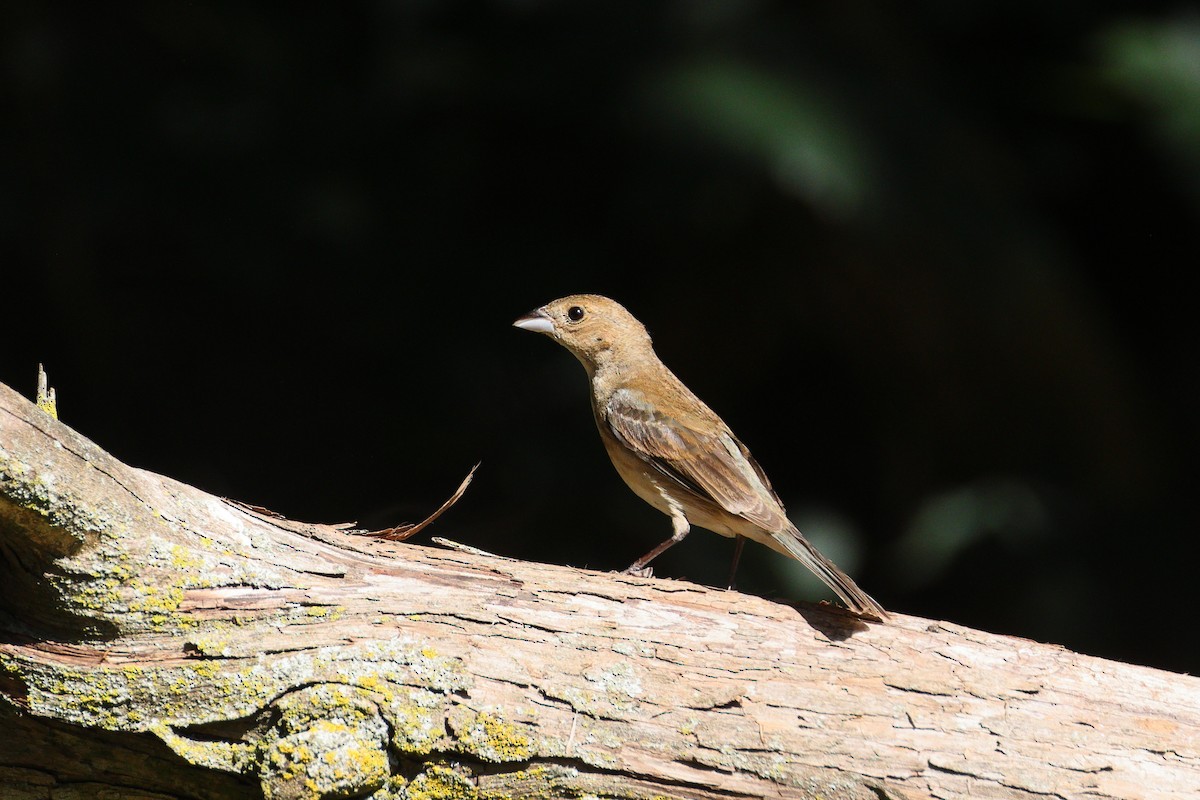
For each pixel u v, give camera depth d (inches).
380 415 494.9
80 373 487.8
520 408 494.0
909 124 464.4
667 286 522.0
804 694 234.1
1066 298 499.5
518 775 219.5
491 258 493.4
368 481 491.2
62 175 471.5
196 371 491.5
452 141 482.0
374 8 476.4
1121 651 480.1
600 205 494.6
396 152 482.0
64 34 470.9
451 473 488.7
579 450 487.8
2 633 216.1
